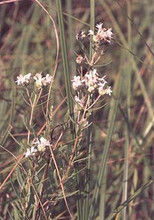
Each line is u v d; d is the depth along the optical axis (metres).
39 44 1.36
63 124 0.77
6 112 1.10
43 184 0.77
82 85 0.73
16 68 1.24
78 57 0.77
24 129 1.05
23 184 0.78
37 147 0.74
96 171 1.07
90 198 0.99
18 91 1.10
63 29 0.79
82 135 0.77
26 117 0.84
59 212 0.93
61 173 0.80
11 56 1.30
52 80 0.76
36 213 0.78
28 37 1.35
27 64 1.28
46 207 0.78
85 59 0.78
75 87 0.74
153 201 1.09
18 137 1.04
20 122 1.07
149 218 1.10
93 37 0.75
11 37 1.39
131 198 0.87
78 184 0.80
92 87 0.73
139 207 1.11
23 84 0.75
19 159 0.81
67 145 0.78
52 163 0.79
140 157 1.11
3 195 0.92
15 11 1.40
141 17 1.55
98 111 1.20
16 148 1.04
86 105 0.74
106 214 1.01
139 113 1.24
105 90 0.73
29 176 0.76
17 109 1.05
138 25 1.53
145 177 1.12
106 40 0.75
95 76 0.73
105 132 1.11
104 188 0.93
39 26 1.39
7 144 1.03
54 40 1.33
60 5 0.79
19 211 0.79
